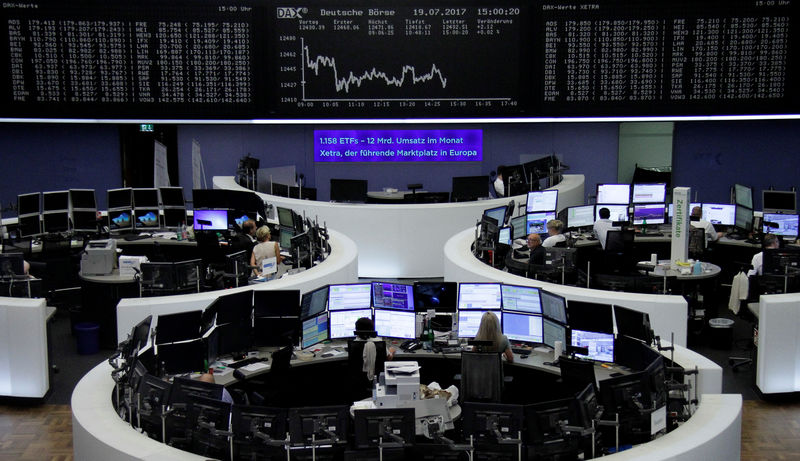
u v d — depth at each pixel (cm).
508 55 833
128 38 816
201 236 1059
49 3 805
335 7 825
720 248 1166
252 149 1561
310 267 982
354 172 1544
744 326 1032
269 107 841
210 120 839
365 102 845
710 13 809
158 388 565
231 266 902
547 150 1542
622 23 816
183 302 787
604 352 722
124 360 634
